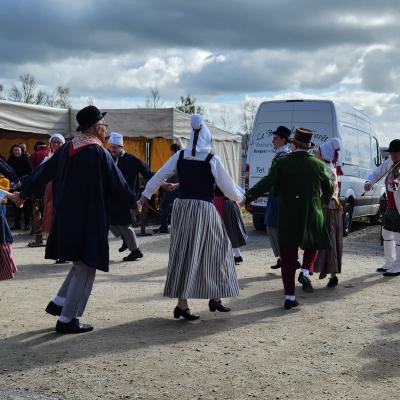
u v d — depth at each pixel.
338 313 6.16
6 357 4.62
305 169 6.24
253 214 13.41
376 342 5.16
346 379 4.27
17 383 4.10
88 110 5.23
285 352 4.86
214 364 4.54
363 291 7.28
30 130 14.49
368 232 14.18
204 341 5.11
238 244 8.81
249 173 12.95
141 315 5.95
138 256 9.27
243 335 5.32
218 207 8.74
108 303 6.43
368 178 8.65
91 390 4.00
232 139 20.44
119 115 15.43
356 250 11.02
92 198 5.07
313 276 8.20
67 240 5.03
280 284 7.62
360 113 13.95
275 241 8.26
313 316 6.03
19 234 12.45
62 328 5.24
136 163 9.20
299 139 6.32
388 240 8.53
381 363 4.62
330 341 5.18
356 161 13.30
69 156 5.11
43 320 5.69
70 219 5.04
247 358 4.69
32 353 4.71
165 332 5.36
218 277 5.57
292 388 4.09
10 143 17.77
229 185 5.60
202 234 5.50
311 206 6.27
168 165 5.69
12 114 14.08
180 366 4.48
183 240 5.48
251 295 6.97
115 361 4.56
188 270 5.45
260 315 6.05
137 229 13.71
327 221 7.27
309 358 4.72
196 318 5.82
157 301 6.56
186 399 3.88
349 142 12.89
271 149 12.74
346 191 12.66
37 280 7.59
